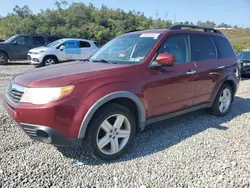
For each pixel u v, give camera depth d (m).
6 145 3.65
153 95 3.71
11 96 3.27
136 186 2.78
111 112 3.26
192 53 4.47
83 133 3.04
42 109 2.87
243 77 12.99
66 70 3.44
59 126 2.92
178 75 4.04
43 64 13.78
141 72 3.57
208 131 4.41
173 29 4.31
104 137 3.29
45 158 3.33
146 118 3.71
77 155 3.45
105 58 4.19
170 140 4.01
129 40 4.34
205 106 4.87
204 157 3.43
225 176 2.97
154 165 3.22
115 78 3.30
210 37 5.02
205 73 4.59
